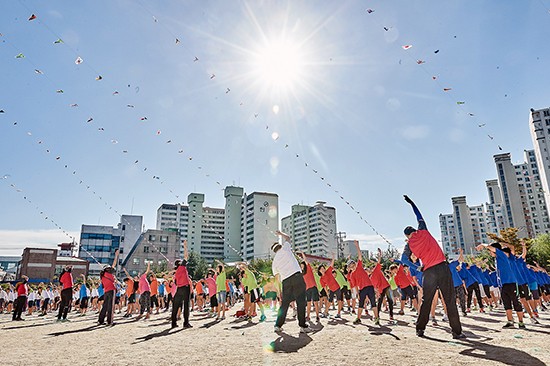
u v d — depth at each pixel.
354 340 6.59
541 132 102.88
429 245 6.74
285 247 8.37
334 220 141.00
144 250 81.19
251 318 11.79
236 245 125.94
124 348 6.59
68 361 5.51
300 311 7.99
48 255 69.88
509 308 7.90
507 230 43.69
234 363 4.95
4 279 73.62
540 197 125.25
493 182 154.62
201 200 133.50
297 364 4.76
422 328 6.76
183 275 10.07
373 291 9.52
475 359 4.67
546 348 5.29
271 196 121.94
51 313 20.42
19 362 5.52
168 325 10.82
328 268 12.09
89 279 23.50
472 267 14.17
